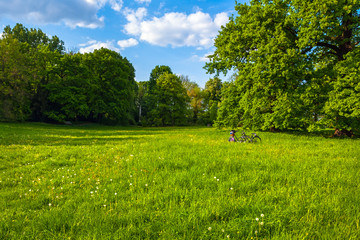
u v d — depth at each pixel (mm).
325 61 20125
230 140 13211
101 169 6105
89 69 45312
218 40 21250
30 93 38531
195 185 4496
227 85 22547
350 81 13906
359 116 13391
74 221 2939
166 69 66500
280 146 10516
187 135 19453
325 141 13062
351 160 6801
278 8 17062
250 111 18250
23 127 27016
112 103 45906
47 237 2617
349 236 2510
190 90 68688
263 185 4398
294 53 14328
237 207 3283
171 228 2736
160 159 6867
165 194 3932
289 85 15836
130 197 3918
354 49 14953
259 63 15797
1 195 4172
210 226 2799
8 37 34844
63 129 29766
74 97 40469
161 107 56094
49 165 6758
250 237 2543
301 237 2477
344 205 3324
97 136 19094
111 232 2709
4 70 32906
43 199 3922
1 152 8805
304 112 16047
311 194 3855
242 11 19922
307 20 14125
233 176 5078
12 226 2891
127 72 51938
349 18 14828
